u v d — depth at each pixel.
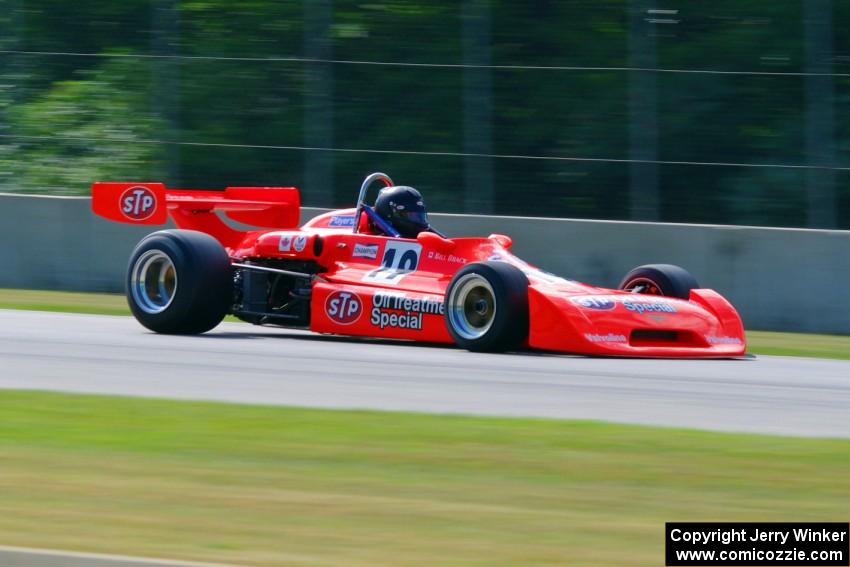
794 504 18.22
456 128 63.12
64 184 63.56
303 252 37.72
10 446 21.61
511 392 27.50
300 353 33.53
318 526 16.72
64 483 19.03
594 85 63.94
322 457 20.97
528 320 33.22
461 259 35.22
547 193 63.78
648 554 15.52
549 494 18.69
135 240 52.31
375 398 26.50
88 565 14.12
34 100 69.50
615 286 47.81
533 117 64.19
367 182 38.78
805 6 65.69
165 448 21.56
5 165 65.25
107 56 64.56
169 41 61.19
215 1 71.00
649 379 29.81
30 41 72.88
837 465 20.64
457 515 17.42
